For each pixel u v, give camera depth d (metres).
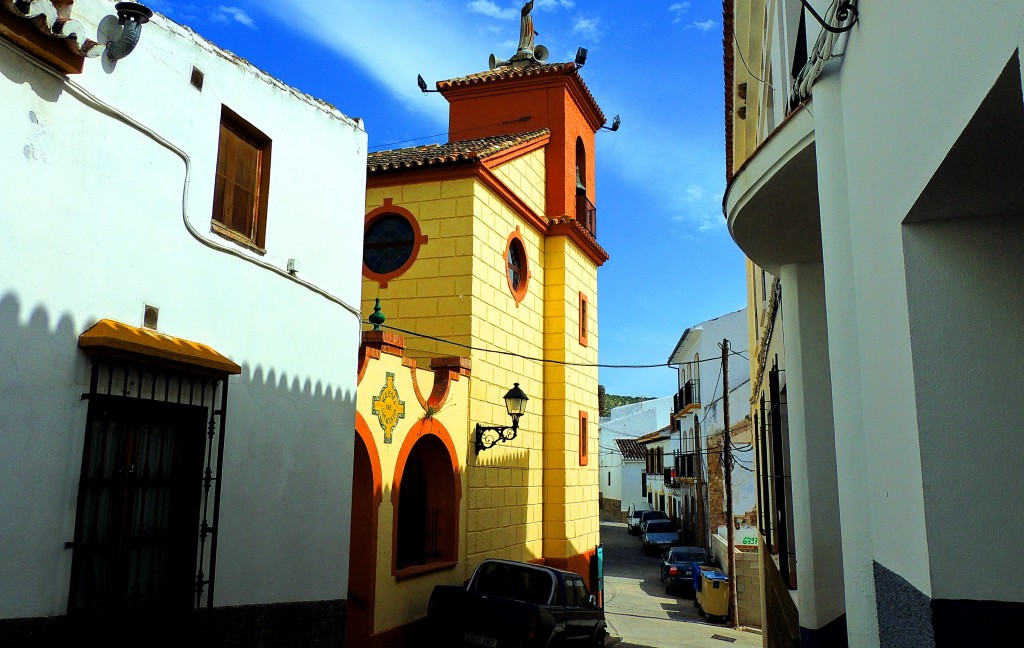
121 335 5.62
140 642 5.82
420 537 13.39
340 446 8.53
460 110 20.42
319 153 8.47
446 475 13.84
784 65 7.71
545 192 19.19
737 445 31.59
